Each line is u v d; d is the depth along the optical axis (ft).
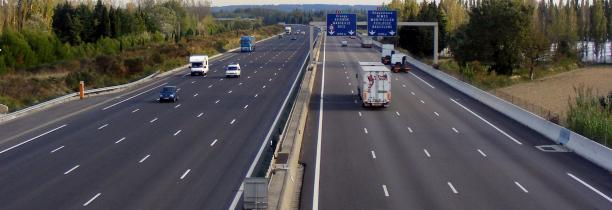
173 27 529.04
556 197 81.51
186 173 94.63
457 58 302.86
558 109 177.27
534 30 303.68
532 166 100.17
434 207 76.54
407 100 184.24
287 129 120.78
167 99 182.09
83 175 94.22
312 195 82.69
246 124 140.56
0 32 299.17
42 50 279.08
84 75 225.15
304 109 150.61
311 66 270.46
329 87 215.72
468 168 98.37
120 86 217.97
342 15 242.99
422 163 101.86
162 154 108.99
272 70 284.00
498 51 288.71
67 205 77.97
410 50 397.60
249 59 352.90
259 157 105.50
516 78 276.82
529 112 141.90
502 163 102.17
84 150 113.80
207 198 80.84
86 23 385.29
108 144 119.14
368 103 164.86
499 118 151.64
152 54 311.27
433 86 223.71
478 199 80.28
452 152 110.83
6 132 135.03
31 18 342.23
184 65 309.83
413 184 88.07
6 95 183.93
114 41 350.64
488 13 285.64
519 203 78.48
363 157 106.42
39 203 79.05
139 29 426.92
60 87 208.95
